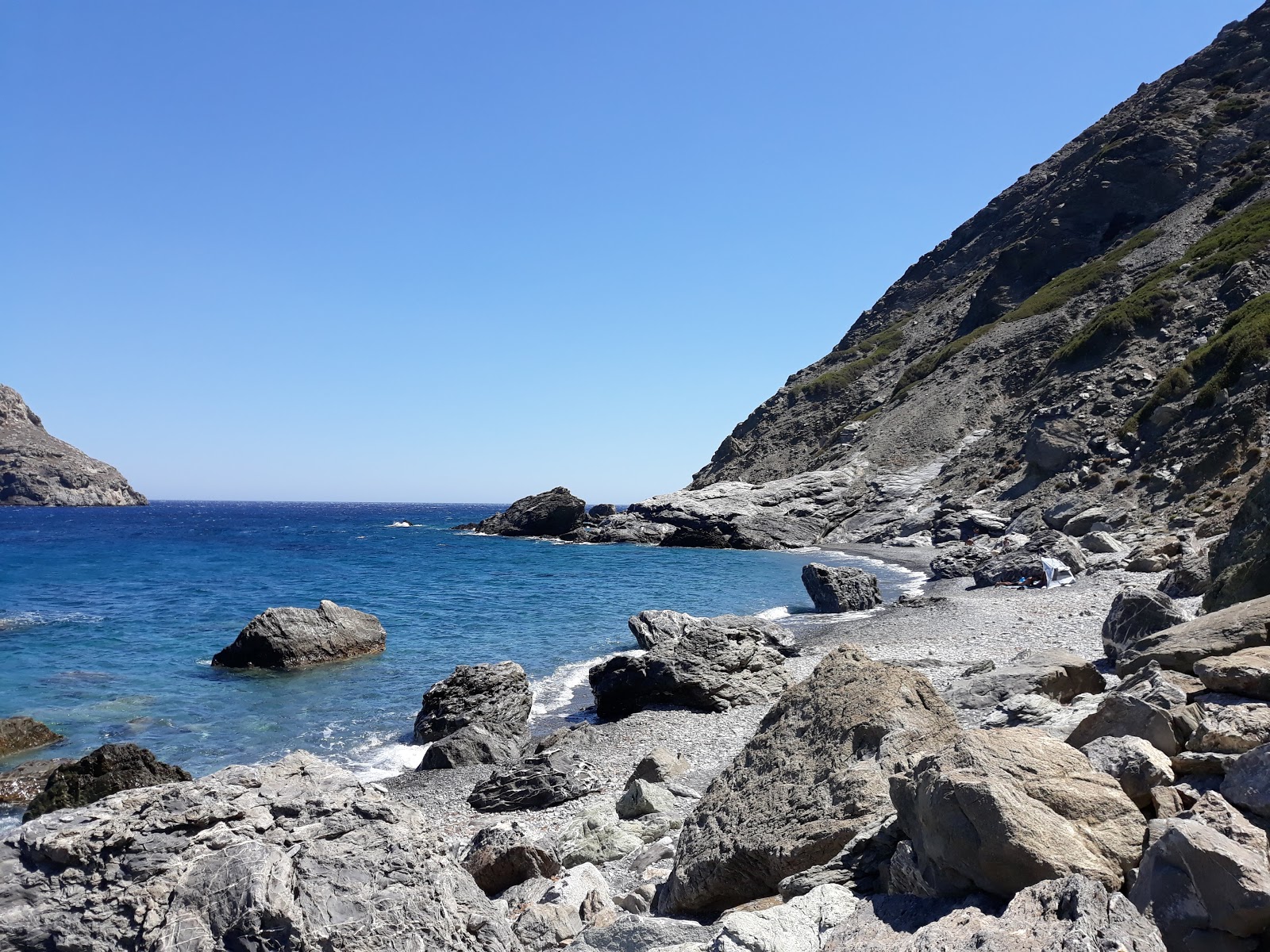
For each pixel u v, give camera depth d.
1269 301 62.12
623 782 17.20
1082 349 83.44
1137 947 4.57
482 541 106.44
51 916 6.16
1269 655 8.09
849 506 94.06
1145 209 111.62
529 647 34.91
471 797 16.61
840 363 148.75
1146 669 9.46
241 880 6.46
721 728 20.91
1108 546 44.22
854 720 9.08
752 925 6.24
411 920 6.78
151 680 28.67
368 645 33.28
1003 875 5.70
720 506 96.38
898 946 5.25
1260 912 4.69
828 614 40.59
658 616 31.06
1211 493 47.59
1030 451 73.88
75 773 16.02
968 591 43.06
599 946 7.60
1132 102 150.25
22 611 44.56
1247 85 119.00
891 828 7.36
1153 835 5.82
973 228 162.88
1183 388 61.22
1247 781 6.14
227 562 75.62
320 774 7.89
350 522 186.38
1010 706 11.52
